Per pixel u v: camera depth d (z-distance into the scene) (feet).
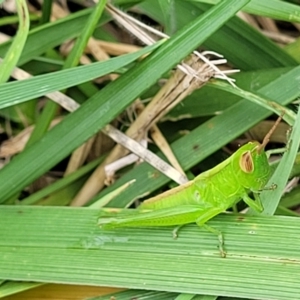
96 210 0.52
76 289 0.52
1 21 0.61
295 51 0.60
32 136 0.58
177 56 0.52
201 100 0.58
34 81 0.51
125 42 0.64
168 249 0.50
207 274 0.49
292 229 0.49
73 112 0.55
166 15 0.56
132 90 0.54
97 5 0.54
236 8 0.51
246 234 0.49
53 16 0.63
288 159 0.50
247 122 0.55
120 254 0.50
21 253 0.51
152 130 0.57
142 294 0.51
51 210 0.53
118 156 0.58
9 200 0.56
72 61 0.56
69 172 0.60
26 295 0.53
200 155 0.56
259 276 0.48
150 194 0.57
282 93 0.55
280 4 0.55
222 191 0.49
